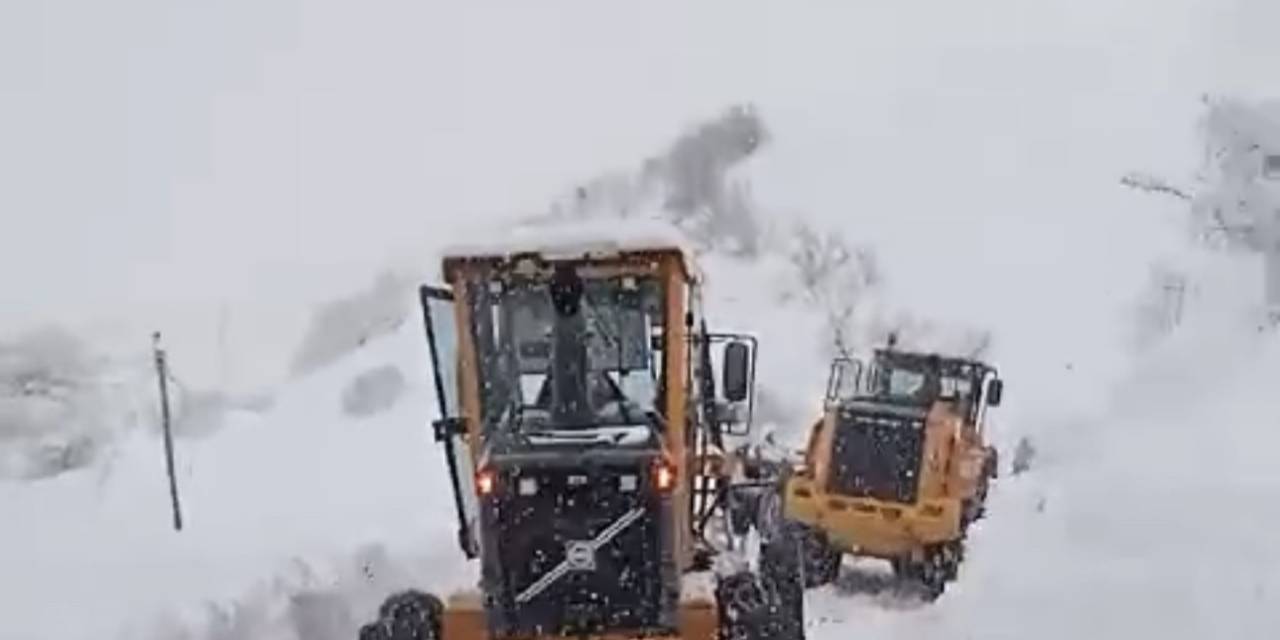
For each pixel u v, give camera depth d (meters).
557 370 10.22
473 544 10.48
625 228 10.28
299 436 25.67
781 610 10.55
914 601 15.31
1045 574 16.25
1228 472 22.86
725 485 11.66
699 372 10.95
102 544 17.20
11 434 24.91
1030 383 31.25
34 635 13.17
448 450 10.45
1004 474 24.14
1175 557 16.89
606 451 9.95
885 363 18.41
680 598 10.05
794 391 29.16
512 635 9.97
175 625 13.43
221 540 17.39
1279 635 12.79
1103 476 23.06
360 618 13.62
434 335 10.45
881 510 16.05
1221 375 31.11
